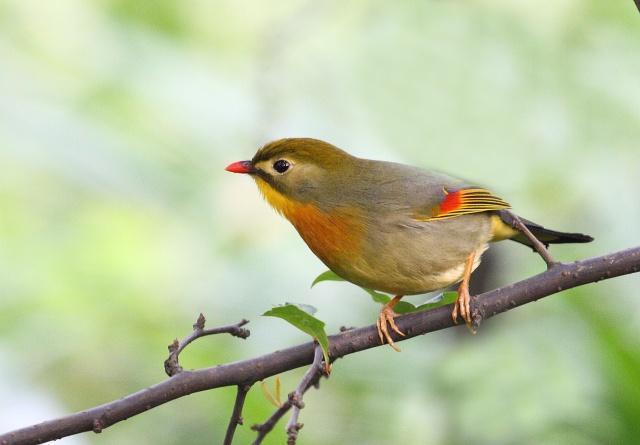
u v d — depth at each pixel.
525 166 11.55
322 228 9.01
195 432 11.66
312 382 7.41
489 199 9.12
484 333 11.08
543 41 11.85
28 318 12.62
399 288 9.14
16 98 13.16
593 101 11.67
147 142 13.08
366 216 8.85
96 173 12.85
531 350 9.80
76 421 7.11
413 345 11.59
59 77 13.68
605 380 9.49
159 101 13.27
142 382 12.35
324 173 9.05
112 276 12.88
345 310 12.28
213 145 13.02
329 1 12.88
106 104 13.35
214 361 12.15
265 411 11.59
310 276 12.46
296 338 12.05
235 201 12.72
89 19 14.16
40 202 13.20
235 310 12.35
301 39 12.90
